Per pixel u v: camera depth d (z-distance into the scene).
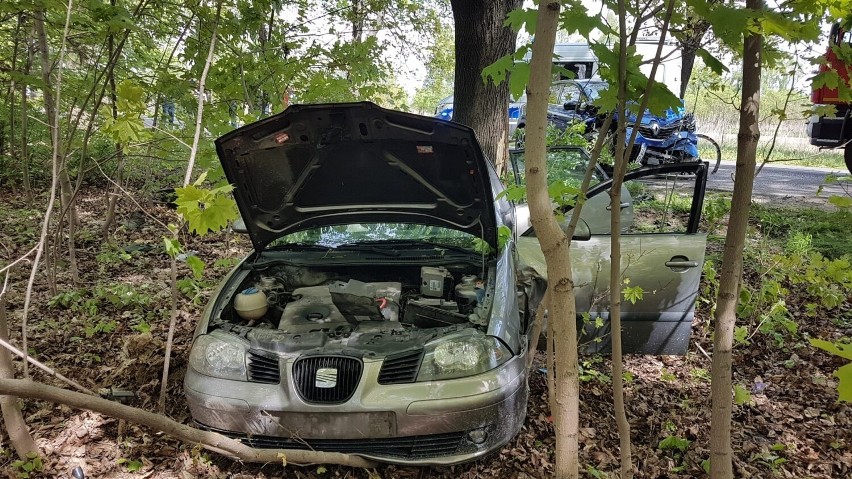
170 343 2.84
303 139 3.10
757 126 1.60
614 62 1.77
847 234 6.70
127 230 7.22
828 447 2.98
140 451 2.86
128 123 2.54
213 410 2.63
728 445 1.71
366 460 2.58
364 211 3.62
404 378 2.59
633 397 3.44
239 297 3.18
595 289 3.62
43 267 5.72
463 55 6.56
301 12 5.62
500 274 3.20
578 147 6.34
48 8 3.79
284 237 3.92
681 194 8.20
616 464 2.77
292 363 2.63
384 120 2.97
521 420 2.77
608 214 4.76
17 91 7.28
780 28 1.45
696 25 2.04
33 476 2.63
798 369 3.87
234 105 5.02
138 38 5.51
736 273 1.66
